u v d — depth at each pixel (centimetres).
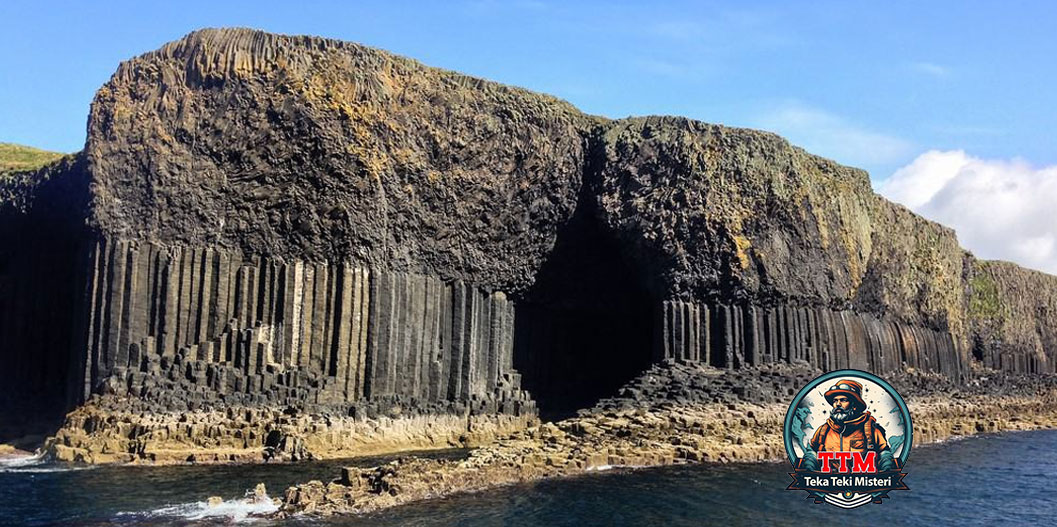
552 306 7669
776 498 4647
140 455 5184
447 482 4578
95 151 5900
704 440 5938
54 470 4944
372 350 6200
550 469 5116
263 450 5391
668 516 4222
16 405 6312
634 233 7400
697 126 7700
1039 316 14062
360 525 3797
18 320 6544
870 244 8919
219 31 6181
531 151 7056
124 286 5716
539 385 7556
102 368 5625
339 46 6388
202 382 5641
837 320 8138
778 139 7975
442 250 6762
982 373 11950
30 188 6650
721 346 7400
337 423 5772
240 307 5916
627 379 7981
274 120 6084
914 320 10094
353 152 6212
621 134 7575
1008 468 5991
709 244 7444
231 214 6003
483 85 6988
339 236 6166
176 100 6028
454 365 6775
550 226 7344
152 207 5834
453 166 6719
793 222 7831
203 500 4216
